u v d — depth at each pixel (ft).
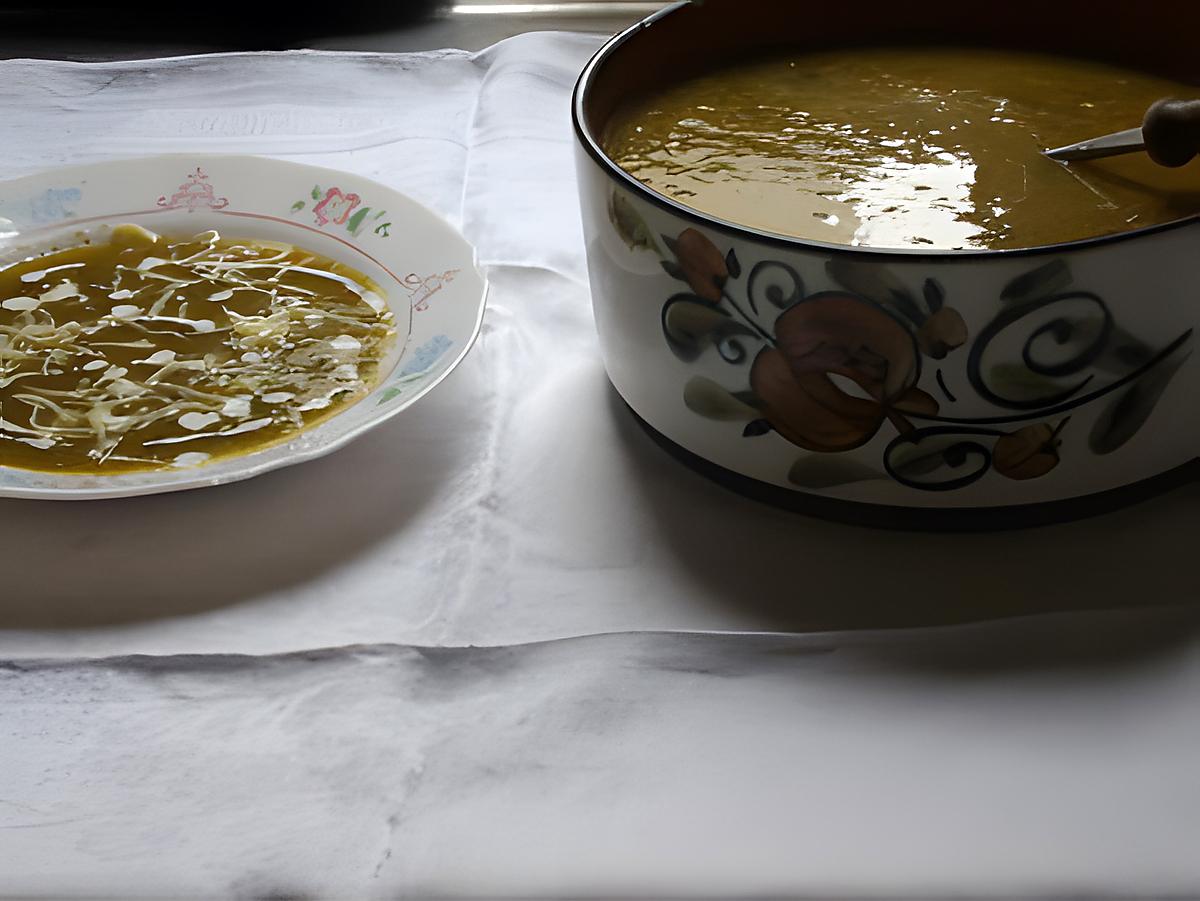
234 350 1.85
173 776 1.26
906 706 1.32
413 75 3.03
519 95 2.85
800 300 1.33
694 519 1.60
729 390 1.47
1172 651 1.37
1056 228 1.45
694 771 1.26
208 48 3.26
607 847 1.18
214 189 2.19
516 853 1.18
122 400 1.74
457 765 1.27
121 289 2.01
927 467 1.43
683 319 1.46
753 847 1.18
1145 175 1.57
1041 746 1.27
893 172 1.60
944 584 1.48
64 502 1.64
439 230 2.01
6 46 3.25
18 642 1.42
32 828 1.21
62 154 2.61
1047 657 1.37
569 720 1.32
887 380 1.36
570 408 1.82
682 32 1.88
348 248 2.07
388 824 1.21
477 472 1.70
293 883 1.16
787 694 1.34
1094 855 1.16
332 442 1.59
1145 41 1.88
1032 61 1.94
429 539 1.59
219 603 1.49
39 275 2.04
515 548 1.56
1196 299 1.32
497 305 2.08
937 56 1.97
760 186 1.58
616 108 1.79
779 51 1.98
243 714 1.33
